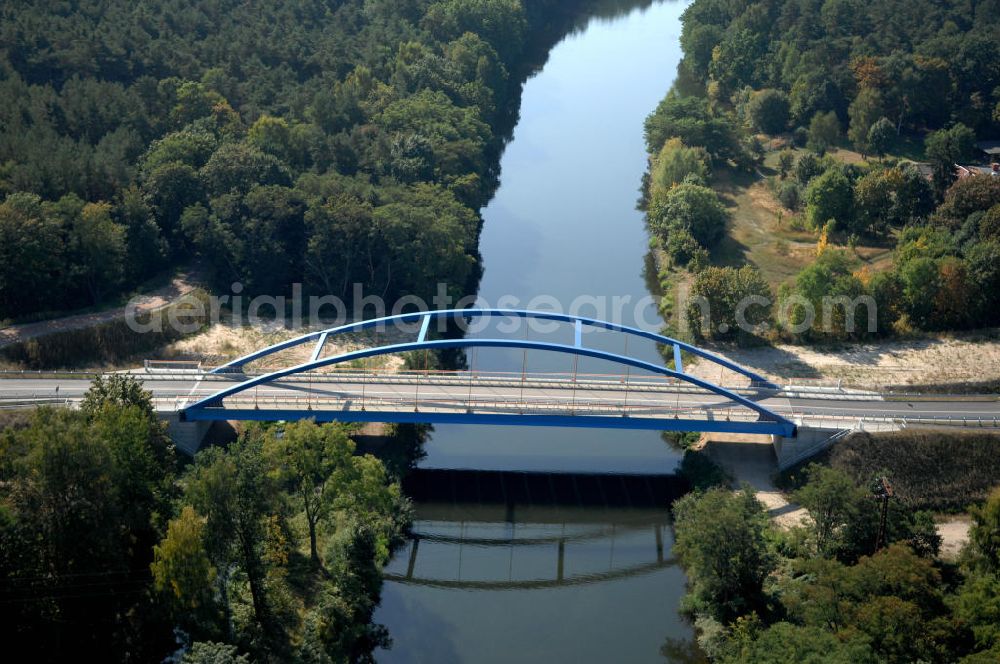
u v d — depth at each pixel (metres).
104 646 118.94
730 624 127.44
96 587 118.06
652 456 174.62
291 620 126.75
